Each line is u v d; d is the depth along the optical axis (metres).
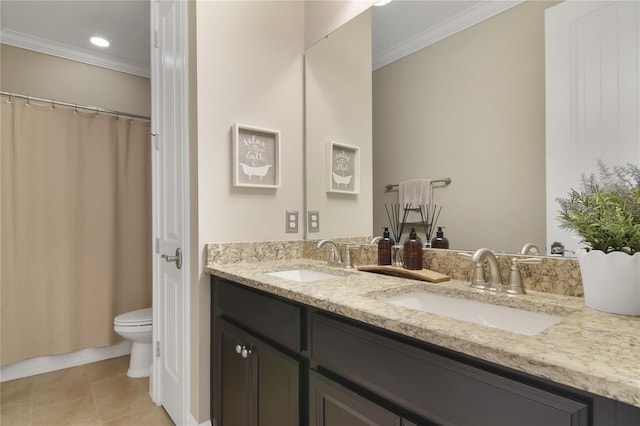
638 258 0.77
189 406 1.68
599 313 0.81
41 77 2.62
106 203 2.65
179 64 1.76
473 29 1.25
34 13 2.28
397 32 1.51
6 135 2.30
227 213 1.70
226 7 1.71
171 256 1.84
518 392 0.59
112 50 2.77
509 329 0.95
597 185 0.95
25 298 2.35
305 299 1.02
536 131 1.09
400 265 1.46
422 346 0.74
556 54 1.05
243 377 1.35
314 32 1.95
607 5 0.95
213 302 1.61
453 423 0.67
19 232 2.33
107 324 2.63
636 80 0.89
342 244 1.74
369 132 1.64
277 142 1.86
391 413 0.78
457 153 1.30
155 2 2.09
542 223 1.07
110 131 2.69
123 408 1.97
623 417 0.49
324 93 1.87
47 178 2.43
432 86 1.38
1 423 1.82
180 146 1.74
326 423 0.97
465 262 1.25
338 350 0.94
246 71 1.77
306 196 1.97
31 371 2.39
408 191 1.47
